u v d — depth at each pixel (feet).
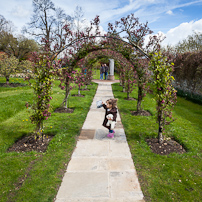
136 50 21.93
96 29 22.86
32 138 16.44
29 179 10.93
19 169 11.95
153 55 15.99
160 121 16.06
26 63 48.44
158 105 15.88
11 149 14.84
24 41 100.89
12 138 16.37
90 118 23.54
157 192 10.13
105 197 9.63
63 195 9.73
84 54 23.91
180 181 11.12
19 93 35.94
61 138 16.72
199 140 17.19
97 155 14.07
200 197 9.83
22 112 24.86
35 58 15.10
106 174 11.68
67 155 13.97
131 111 27.25
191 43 56.95
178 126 21.12
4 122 20.71
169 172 11.99
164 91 15.25
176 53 45.62
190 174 11.84
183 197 9.79
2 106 25.52
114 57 41.86
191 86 42.86
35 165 12.42
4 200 9.27
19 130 18.26
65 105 26.73
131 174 11.73
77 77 28.53
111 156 13.96
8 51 101.40
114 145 15.87
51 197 9.55
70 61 24.50
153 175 11.68
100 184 10.68
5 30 97.14
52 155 13.85
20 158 13.26
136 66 23.54
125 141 16.72
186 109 31.24
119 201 9.39
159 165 12.80
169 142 16.84
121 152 14.62
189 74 41.09
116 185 10.62
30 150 14.67
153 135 18.11
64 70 24.35
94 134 18.28
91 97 36.47
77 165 12.64
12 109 25.05
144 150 15.01
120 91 45.37
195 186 10.72
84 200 9.39
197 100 38.42
